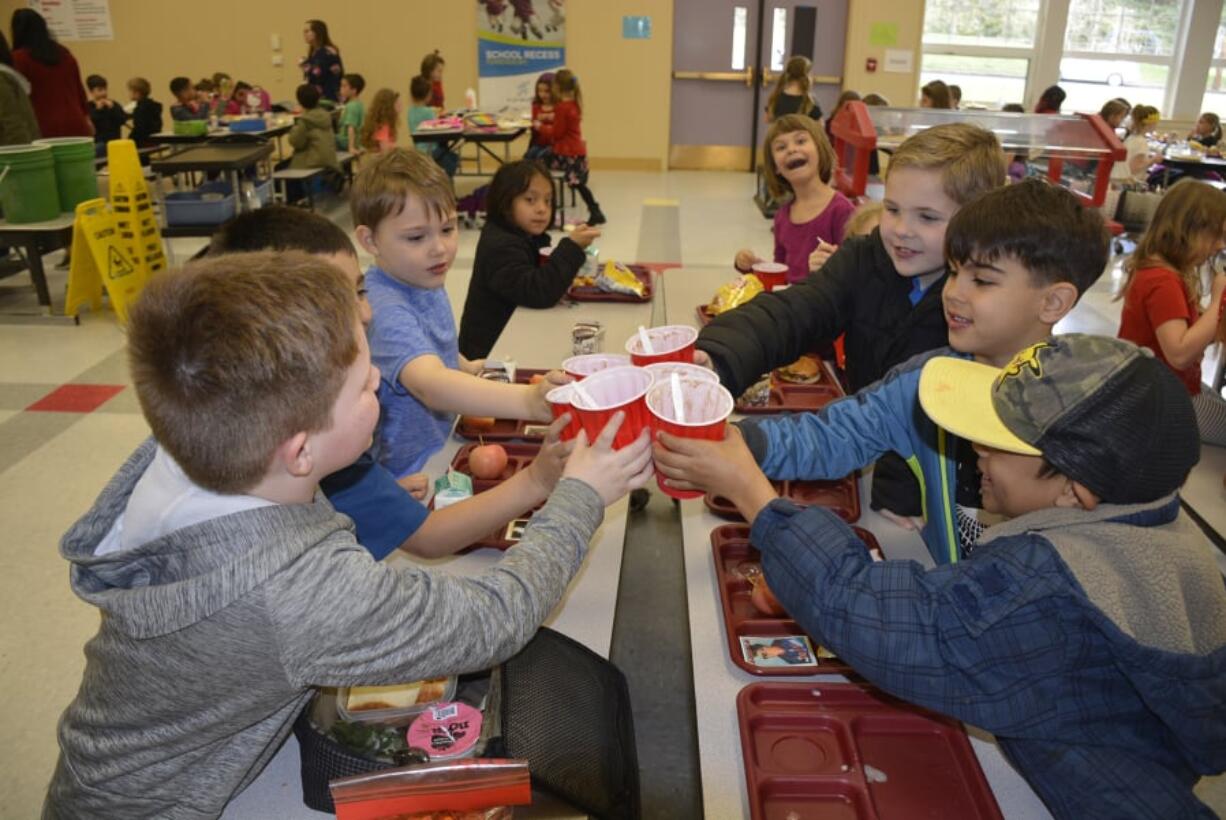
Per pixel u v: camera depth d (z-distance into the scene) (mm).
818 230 2820
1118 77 9203
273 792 906
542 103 6746
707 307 2389
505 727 866
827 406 1271
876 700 989
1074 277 1071
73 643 2109
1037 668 747
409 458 1558
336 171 7320
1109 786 769
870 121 3312
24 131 4750
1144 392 751
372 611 730
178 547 717
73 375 3787
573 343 2109
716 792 892
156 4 9320
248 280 717
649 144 9578
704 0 9125
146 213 4527
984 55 9227
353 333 759
